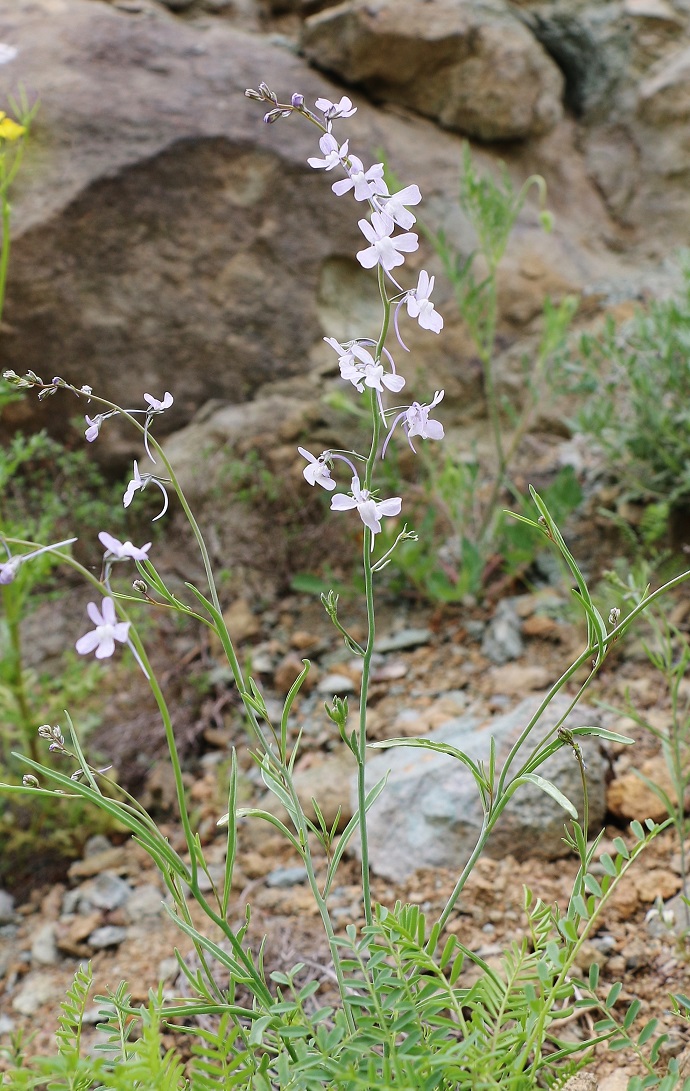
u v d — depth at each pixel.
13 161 3.64
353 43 4.06
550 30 4.51
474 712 2.88
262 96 1.32
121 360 3.75
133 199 3.72
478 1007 1.32
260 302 3.90
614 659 2.96
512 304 4.12
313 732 3.00
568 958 1.33
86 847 2.75
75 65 3.78
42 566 2.67
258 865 2.51
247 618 3.42
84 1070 1.16
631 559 3.32
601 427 3.25
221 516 3.65
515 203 4.33
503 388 4.02
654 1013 1.91
